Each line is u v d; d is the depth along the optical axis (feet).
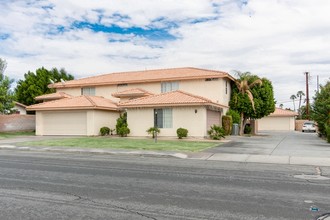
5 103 106.42
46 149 61.67
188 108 89.71
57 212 20.81
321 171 38.09
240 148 63.21
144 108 94.38
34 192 26.45
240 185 29.50
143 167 40.73
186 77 107.34
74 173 35.86
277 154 53.83
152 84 114.73
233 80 114.11
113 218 19.60
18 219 19.36
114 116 111.04
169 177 33.53
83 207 22.04
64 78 168.04
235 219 19.43
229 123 104.78
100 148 61.62
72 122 103.19
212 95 105.29
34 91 148.15
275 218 19.58
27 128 123.34
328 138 79.71
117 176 34.04
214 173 36.19
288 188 28.22
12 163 44.21
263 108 115.44
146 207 22.04
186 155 52.54
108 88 122.93
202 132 88.12
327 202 23.39
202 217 19.83
